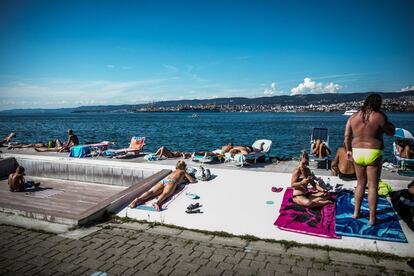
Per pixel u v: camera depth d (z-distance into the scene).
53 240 6.42
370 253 5.55
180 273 5.07
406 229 6.24
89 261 5.51
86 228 7.08
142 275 5.03
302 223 6.68
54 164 13.34
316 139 12.56
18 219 7.66
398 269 5.07
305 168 7.62
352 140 6.37
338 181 9.22
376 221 6.46
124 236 6.60
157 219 7.43
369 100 5.96
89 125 80.75
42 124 87.19
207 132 53.62
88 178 12.70
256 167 11.82
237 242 6.22
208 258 5.58
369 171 6.20
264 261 5.43
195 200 8.30
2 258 5.66
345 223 6.49
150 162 13.10
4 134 48.34
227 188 9.02
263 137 42.94
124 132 53.34
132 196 8.77
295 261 5.41
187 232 6.75
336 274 4.96
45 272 5.15
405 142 10.46
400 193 7.25
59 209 9.29
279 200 8.01
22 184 11.29
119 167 11.96
